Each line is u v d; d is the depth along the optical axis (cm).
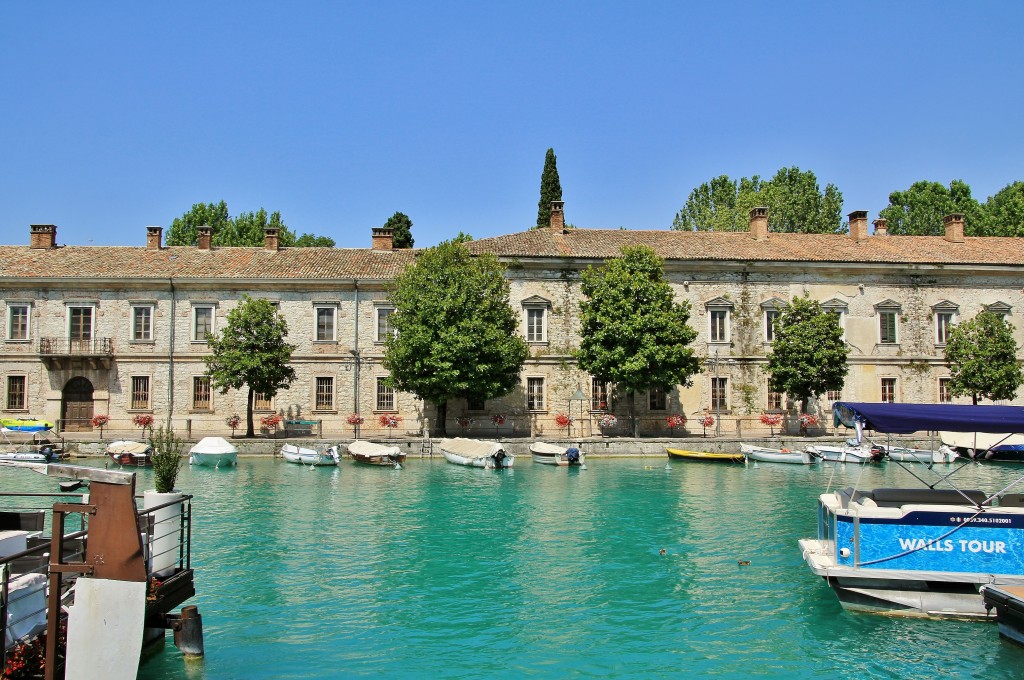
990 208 7975
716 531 2306
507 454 3866
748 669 1305
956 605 1529
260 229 8281
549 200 7794
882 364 5041
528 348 4691
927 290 5106
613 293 4409
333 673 1260
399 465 3838
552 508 2678
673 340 4391
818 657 1352
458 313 4319
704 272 4984
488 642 1410
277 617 1525
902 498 1662
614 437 4628
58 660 1033
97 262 4938
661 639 1432
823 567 1555
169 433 1845
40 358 4759
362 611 1569
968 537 1544
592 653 1364
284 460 4012
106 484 1044
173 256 5097
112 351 4784
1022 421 1630
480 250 4894
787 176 9325
